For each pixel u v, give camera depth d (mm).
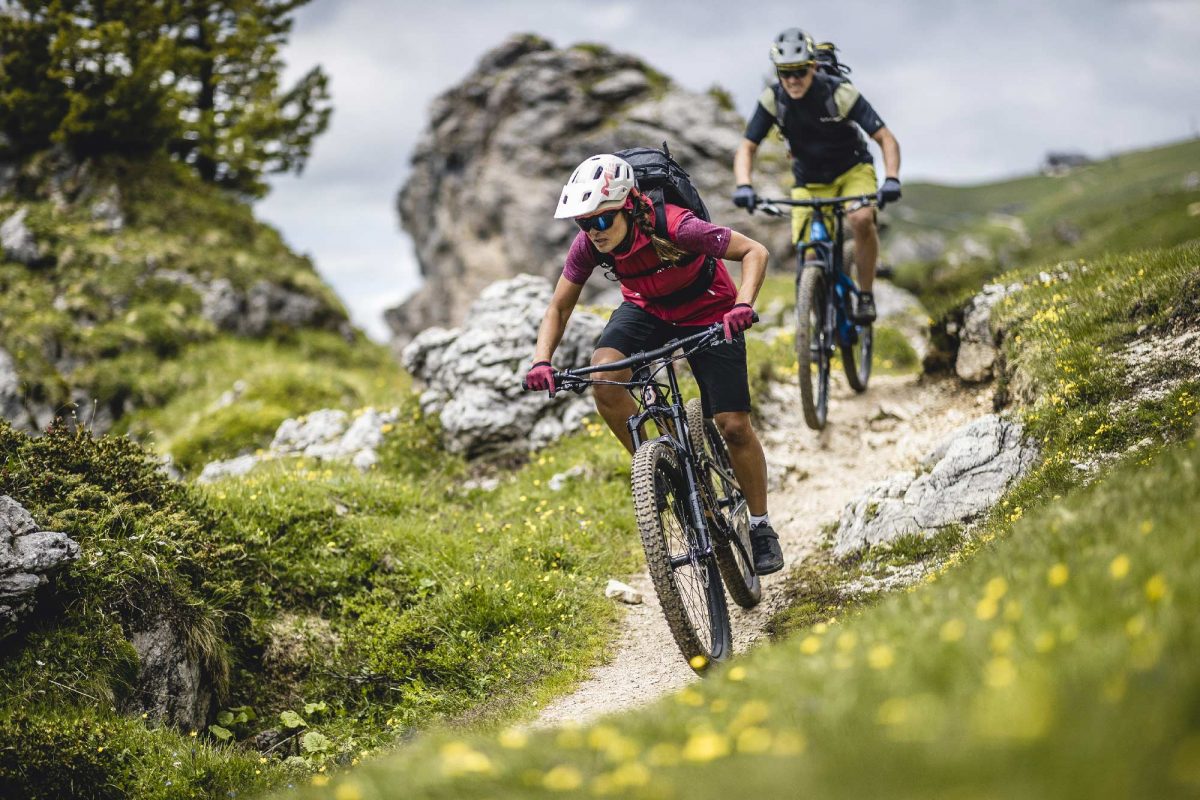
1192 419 5598
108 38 23172
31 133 24141
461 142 36406
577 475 8891
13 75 23609
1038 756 1881
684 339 4941
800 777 2062
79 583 5539
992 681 2182
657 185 5070
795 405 9961
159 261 22297
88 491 6141
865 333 9906
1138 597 2488
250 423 14570
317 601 7105
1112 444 5945
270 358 21281
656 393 5230
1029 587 2842
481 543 7828
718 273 5355
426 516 8367
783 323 17031
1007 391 7918
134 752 5027
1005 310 8555
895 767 1994
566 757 2719
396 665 6387
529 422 10000
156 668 5641
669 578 4660
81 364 19797
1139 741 1857
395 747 5516
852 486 8141
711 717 2814
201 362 20547
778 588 6641
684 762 2416
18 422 18844
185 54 25562
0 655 5160
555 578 7113
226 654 6293
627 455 9000
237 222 25422
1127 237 77875
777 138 8453
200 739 5785
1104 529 3197
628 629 6617
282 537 7406
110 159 24359
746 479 5762
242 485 8156
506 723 5352
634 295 5445
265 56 27312
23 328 19781
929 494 6566
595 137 31297
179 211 24328
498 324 10609
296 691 6453
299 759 5598
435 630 6664
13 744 4652
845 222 9414
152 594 5836
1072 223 105625
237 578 6863
